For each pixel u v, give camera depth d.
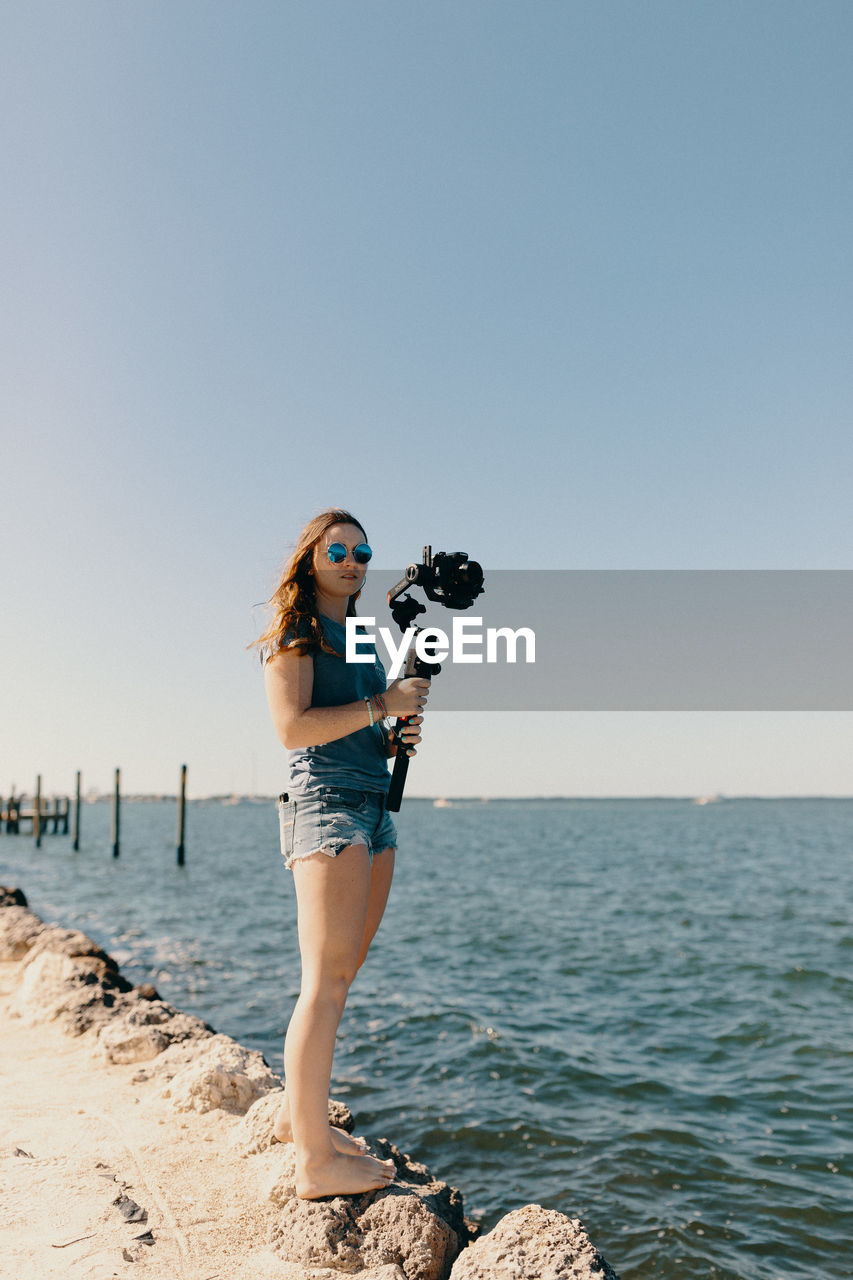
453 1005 10.12
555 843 54.41
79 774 43.91
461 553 2.86
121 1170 3.13
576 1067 7.64
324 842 2.71
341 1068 7.55
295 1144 2.74
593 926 17.31
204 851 47.66
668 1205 4.98
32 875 30.62
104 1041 4.73
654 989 11.30
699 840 56.84
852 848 46.38
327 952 2.72
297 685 2.74
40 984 6.04
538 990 11.18
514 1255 2.48
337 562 2.83
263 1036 8.29
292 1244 2.56
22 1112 3.78
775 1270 4.30
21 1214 2.76
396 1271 2.51
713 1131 6.16
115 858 38.81
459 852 45.19
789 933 16.22
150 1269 2.45
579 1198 5.05
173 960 12.79
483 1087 7.04
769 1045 8.50
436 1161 5.56
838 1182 5.32
